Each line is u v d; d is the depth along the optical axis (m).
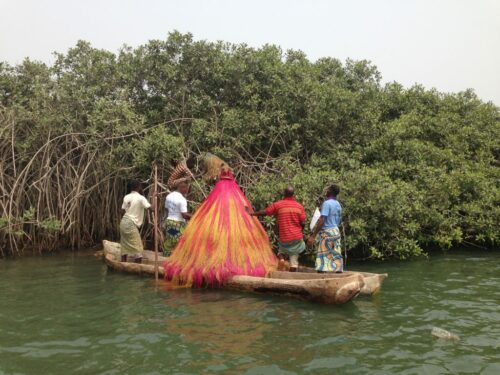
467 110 15.23
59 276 8.86
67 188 12.51
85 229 12.76
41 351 4.89
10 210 11.38
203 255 7.76
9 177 11.98
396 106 14.69
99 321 5.93
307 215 9.88
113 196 13.09
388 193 9.98
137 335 5.36
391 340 5.20
